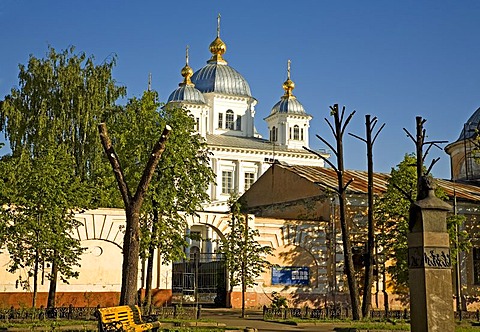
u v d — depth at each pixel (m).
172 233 29.30
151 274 28.73
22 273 29.78
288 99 86.62
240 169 76.25
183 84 80.38
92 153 41.97
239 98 83.06
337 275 37.22
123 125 30.80
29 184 25.31
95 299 31.20
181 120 30.14
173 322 23.84
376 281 36.72
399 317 29.64
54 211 25.20
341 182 30.75
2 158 29.08
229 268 30.67
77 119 42.25
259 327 24.62
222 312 32.34
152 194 28.28
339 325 25.64
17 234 24.89
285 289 36.00
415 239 15.53
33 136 41.69
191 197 29.80
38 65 43.38
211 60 86.31
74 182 27.12
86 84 43.50
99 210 31.88
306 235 37.03
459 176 51.50
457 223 34.81
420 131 31.38
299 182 40.62
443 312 15.15
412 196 34.56
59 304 30.36
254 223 35.94
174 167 28.78
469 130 48.78
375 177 44.91
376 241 35.66
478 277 40.22
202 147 31.53
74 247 27.34
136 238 19.00
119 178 19.22
